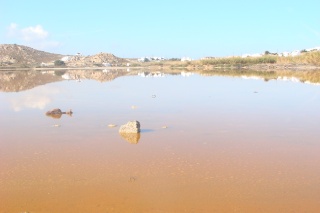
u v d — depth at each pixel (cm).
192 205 1045
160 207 1036
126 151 1606
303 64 10925
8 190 1179
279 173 1291
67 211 1021
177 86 5172
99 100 3575
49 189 1180
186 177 1265
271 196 1096
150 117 2498
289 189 1146
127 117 2512
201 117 2464
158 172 1320
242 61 12838
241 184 1193
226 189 1154
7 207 1055
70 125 2238
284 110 2722
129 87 5141
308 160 1438
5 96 4125
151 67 16525
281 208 1017
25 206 1059
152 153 1568
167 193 1131
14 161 1488
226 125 2161
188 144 1711
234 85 5112
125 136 1900
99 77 8144
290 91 4134
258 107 2900
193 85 5288
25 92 4575
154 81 6362
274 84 5119
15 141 1834
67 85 5684
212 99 3509
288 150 1587
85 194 1134
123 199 1093
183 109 2861
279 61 11831
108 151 1611
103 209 1029
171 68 14438
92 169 1367
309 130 1991
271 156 1499
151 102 3350
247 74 8081
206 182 1215
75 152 1603
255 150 1592
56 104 3291
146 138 1847
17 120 2452
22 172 1348
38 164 1441
